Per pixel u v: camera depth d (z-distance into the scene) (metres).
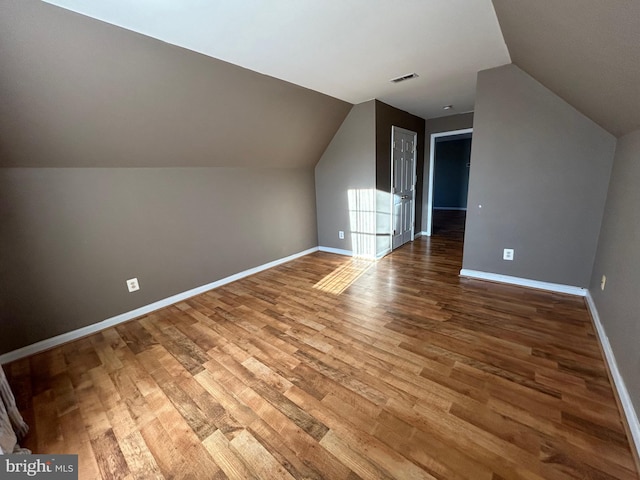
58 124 2.01
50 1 1.47
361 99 3.67
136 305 2.79
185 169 3.04
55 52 1.67
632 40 0.97
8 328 2.13
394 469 1.21
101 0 1.49
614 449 1.24
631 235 1.69
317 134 3.93
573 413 1.43
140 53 1.94
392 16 1.79
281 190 4.12
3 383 1.41
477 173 3.03
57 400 1.71
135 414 1.58
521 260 2.95
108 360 2.09
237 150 3.30
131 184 2.67
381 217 4.20
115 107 2.14
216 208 3.36
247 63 2.40
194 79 2.32
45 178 2.21
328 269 3.89
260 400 1.63
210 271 3.38
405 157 4.63
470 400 1.55
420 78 2.91
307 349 2.09
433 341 2.10
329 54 2.29
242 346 2.17
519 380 1.67
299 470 1.23
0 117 1.78
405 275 3.50
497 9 1.71
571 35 1.30
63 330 2.38
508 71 2.66
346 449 1.31
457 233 5.73
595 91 1.72
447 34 2.04
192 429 1.47
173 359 2.06
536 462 1.20
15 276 2.14
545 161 2.66
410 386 1.67
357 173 4.09
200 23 1.78
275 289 3.28
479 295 2.82
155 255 2.89
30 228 2.18
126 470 1.27
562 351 1.92
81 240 2.42
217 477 1.22
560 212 2.67
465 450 1.27
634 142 1.83
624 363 1.52
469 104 4.00
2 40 1.49
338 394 1.64
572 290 2.74
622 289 1.72
